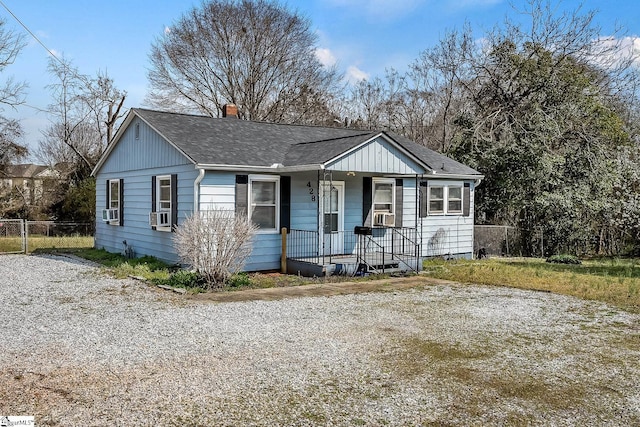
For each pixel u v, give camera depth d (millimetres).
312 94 36656
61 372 5590
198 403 4805
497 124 22766
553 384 5500
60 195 34188
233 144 14234
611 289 11453
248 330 7500
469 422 4516
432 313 8898
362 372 5754
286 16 35625
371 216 15664
